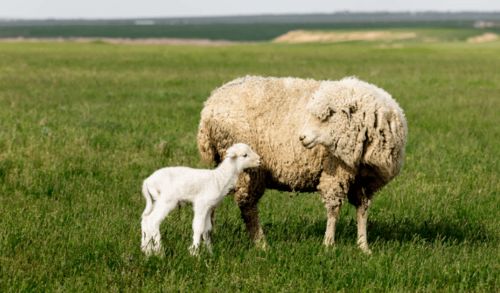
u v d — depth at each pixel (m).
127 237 8.91
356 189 9.28
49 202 10.76
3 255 7.99
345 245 9.03
